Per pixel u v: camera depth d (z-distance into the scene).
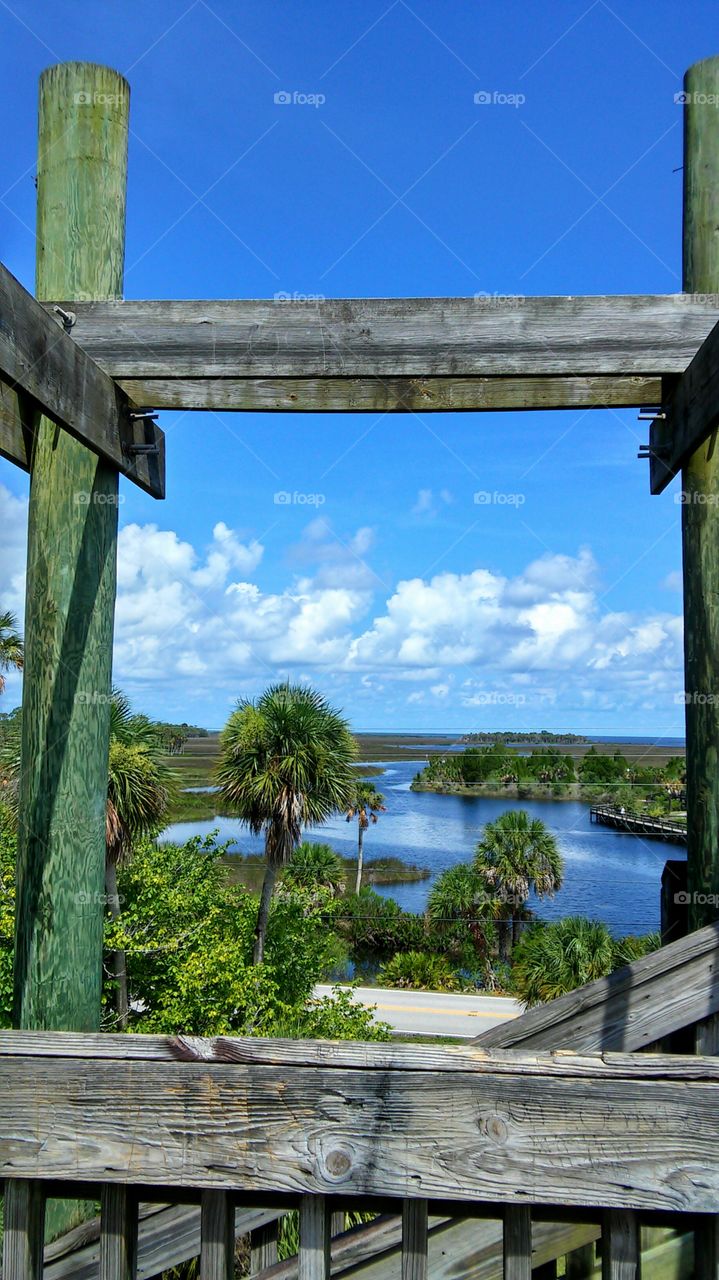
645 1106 1.07
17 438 2.58
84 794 2.58
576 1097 1.08
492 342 2.44
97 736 2.63
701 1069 1.08
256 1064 1.11
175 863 10.11
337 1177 1.08
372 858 33.50
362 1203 1.14
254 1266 1.77
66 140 2.62
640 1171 1.07
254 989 9.80
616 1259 1.10
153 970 9.53
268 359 2.47
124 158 2.70
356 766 12.71
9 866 8.17
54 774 2.55
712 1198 1.06
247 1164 1.09
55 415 2.16
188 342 2.49
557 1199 1.07
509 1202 1.07
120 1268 1.13
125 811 9.09
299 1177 1.09
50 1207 2.08
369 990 26.81
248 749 12.02
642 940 21.67
